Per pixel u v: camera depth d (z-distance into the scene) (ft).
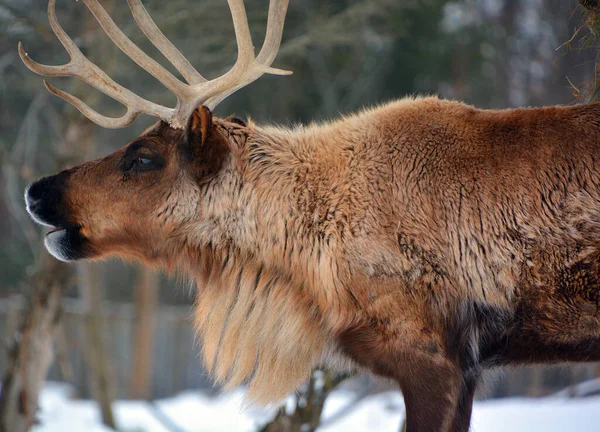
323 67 100.78
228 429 71.10
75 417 73.67
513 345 24.84
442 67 103.04
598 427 41.63
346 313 25.05
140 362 99.40
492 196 24.21
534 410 46.78
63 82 64.95
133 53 28.07
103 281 112.68
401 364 24.29
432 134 25.36
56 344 79.77
